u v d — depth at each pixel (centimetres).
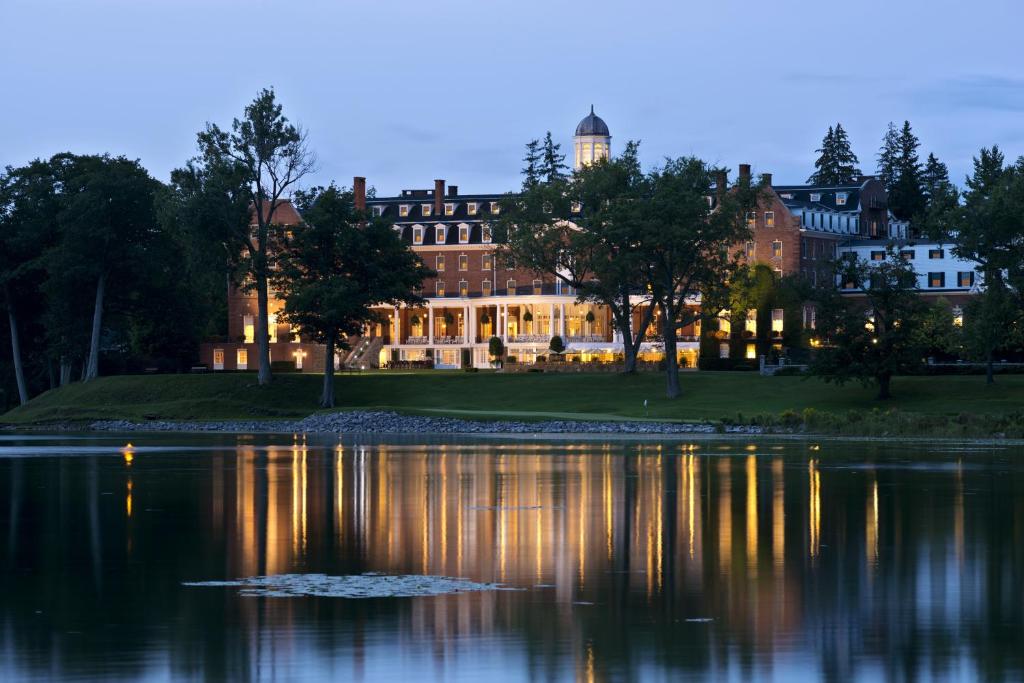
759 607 3766
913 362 13950
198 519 5619
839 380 14212
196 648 3300
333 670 3117
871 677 3089
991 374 14288
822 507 5991
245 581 4128
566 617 3634
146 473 7919
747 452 9638
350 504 6169
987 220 12250
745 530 5244
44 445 11094
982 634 3462
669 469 8069
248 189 15188
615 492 6662
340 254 15262
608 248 15175
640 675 3089
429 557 4584
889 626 3547
